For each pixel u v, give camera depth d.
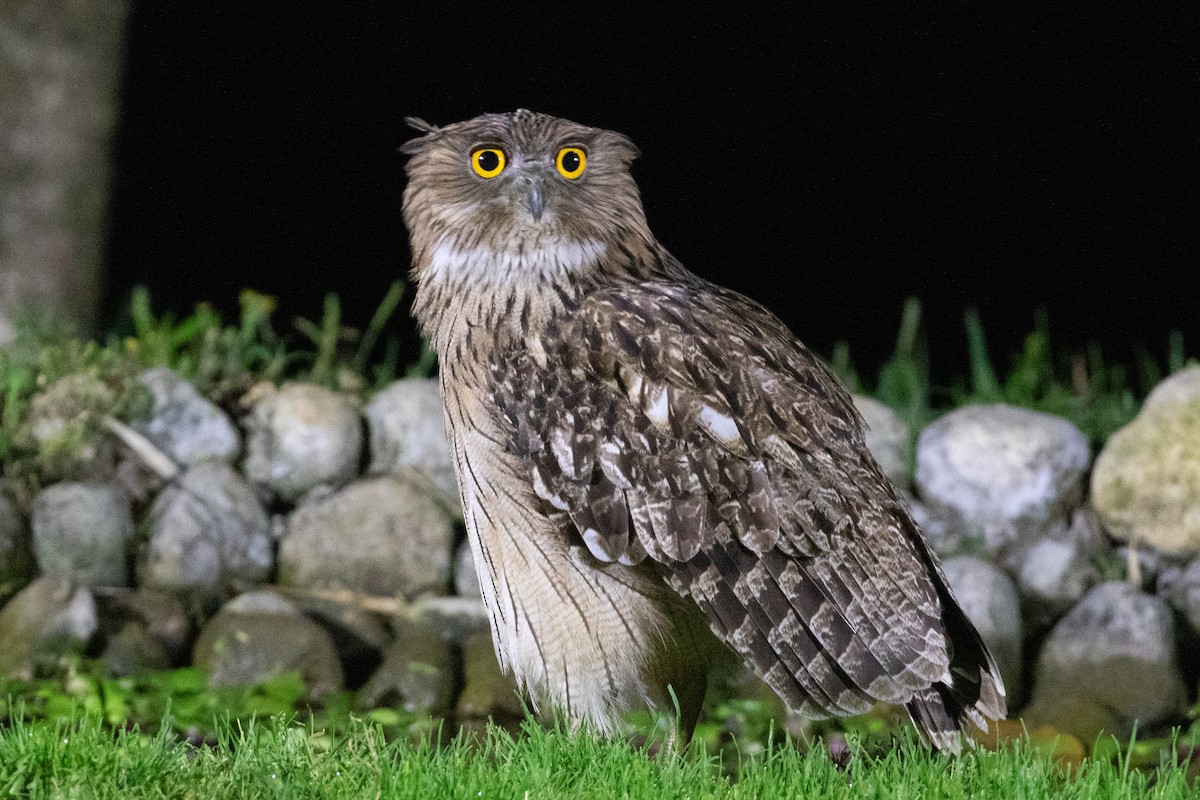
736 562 7.52
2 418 12.23
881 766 7.49
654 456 7.66
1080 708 10.54
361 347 14.45
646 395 7.75
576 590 7.81
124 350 13.71
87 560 11.48
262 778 6.96
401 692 10.89
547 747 7.30
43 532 11.48
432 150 8.44
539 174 8.10
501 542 7.96
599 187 8.28
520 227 8.09
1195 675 10.84
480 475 7.98
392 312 21.69
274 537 12.03
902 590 7.51
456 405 8.15
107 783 6.84
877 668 7.40
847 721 9.99
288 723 8.15
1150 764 9.62
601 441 7.73
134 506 11.95
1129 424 11.66
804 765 7.36
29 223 14.80
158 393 12.31
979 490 11.58
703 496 7.58
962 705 7.77
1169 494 11.26
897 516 7.89
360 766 7.23
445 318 8.30
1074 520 11.54
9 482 11.71
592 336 7.91
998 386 14.84
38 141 14.80
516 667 8.13
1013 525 11.50
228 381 12.92
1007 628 10.85
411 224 8.59
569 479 7.74
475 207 8.17
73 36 14.86
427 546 11.95
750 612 7.48
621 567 7.74
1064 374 15.46
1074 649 10.78
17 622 10.89
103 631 11.08
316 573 11.84
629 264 8.40
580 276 8.21
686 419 7.68
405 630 11.50
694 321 7.97
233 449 12.26
